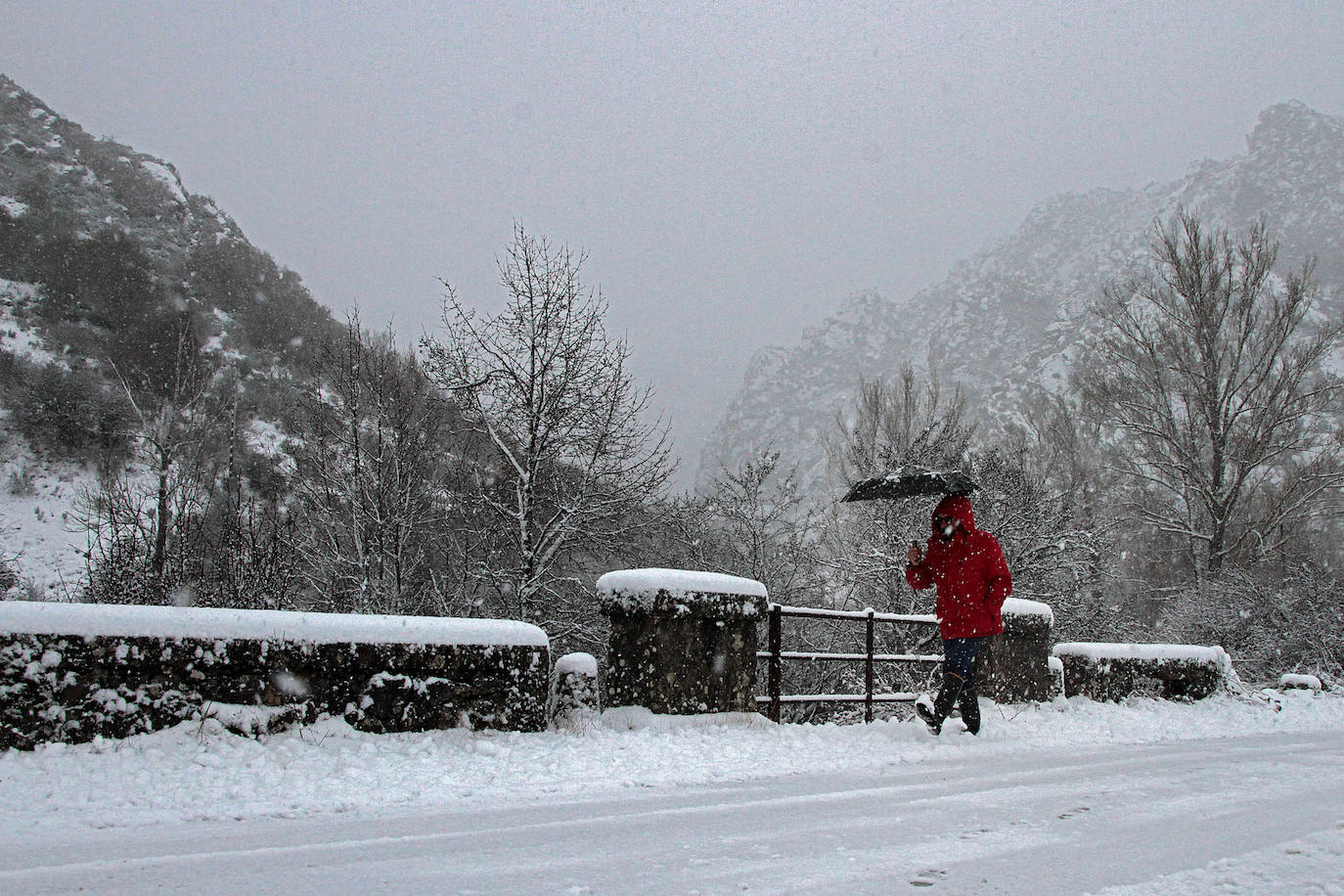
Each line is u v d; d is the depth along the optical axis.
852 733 6.12
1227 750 5.92
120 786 3.76
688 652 5.95
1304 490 21.88
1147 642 17.53
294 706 4.71
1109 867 2.68
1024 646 8.05
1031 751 5.81
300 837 3.06
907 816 3.47
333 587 12.58
